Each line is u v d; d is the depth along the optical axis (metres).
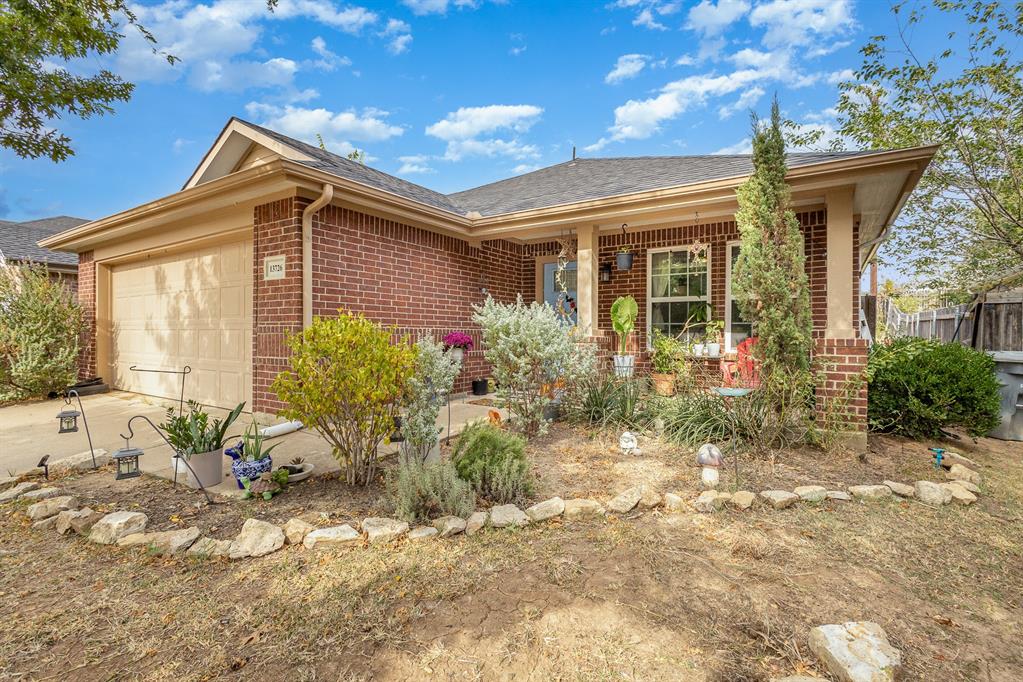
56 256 11.87
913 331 12.80
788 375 4.62
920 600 2.28
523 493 3.54
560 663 1.81
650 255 8.23
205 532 2.97
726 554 2.67
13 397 7.71
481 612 2.12
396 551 2.69
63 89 5.66
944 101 8.29
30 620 2.12
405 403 3.91
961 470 4.07
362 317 3.90
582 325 7.27
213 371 6.95
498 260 9.21
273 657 1.86
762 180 4.75
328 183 5.56
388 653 1.87
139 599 2.28
